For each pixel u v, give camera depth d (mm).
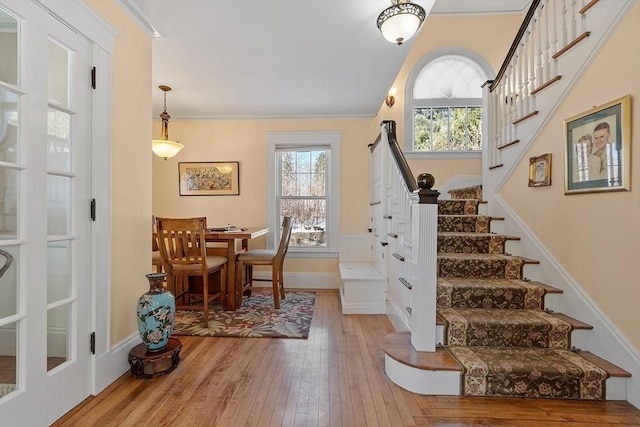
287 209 4715
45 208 1529
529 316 2178
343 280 3443
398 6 2029
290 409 1697
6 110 1386
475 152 4520
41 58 1504
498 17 4609
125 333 2098
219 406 1716
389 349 2068
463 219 3178
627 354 1765
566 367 1804
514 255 2834
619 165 1806
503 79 3162
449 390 1837
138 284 2242
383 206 3479
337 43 2619
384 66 3033
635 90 1724
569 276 2217
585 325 2031
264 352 2418
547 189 2484
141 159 2270
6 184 1392
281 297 3965
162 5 2121
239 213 4629
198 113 4449
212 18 2273
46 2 1512
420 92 4691
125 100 2096
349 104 4090
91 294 1810
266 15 2242
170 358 2080
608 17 1883
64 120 1670
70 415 1623
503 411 1685
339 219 4547
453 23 4641
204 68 3076
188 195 4660
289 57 2859
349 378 2031
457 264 2641
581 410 1691
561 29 2334
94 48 1821
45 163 1528
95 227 1830
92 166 1818
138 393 1836
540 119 2561
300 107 4199
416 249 2074
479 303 2346
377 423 1587
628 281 1769
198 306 3285
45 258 1527
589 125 2031
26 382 1422
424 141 4680
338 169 4547
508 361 1877
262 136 4613
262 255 3689
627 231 1773
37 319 1480
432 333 2031
